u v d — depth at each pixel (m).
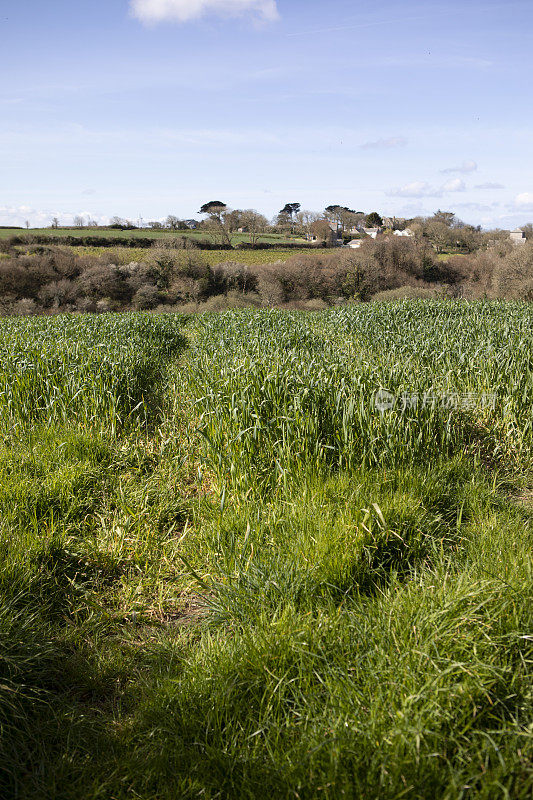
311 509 3.83
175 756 2.06
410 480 4.23
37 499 4.17
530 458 5.36
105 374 7.44
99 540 3.88
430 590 2.72
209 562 3.60
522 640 2.29
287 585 2.98
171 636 2.99
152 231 89.50
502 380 6.73
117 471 5.18
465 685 2.05
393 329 13.34
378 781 1.79
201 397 5.89
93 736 2.29
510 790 1.73
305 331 13.05
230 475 4.66
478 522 3.83
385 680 2.20
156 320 19.20
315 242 85.12
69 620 3.09
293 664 2.39
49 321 17.61
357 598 2.91
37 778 2.03
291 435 4.82
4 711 2.24
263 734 2.09
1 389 7.02
